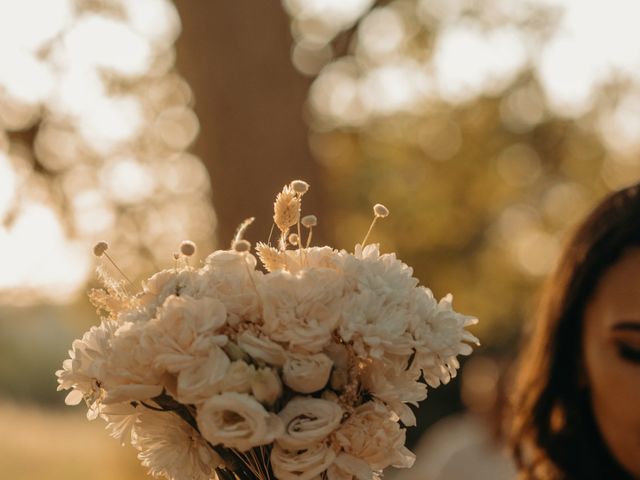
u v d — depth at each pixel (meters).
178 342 1.40
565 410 2.17
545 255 13.83
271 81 5.27
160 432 1.51
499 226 13.59
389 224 12.80
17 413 11.00
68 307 8.66
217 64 5.22
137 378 1.41
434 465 3.35
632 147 12.20
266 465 1.45
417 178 12.48
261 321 1.45
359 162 11.85
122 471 8.86
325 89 9.38
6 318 13.61
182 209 7.58
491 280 13.84
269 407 1.40
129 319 1.48
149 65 7.25
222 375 1.37
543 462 2.26
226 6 5.23
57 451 9.43
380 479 1.56
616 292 1.95
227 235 5.24
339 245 7.03
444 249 13.50
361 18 7.00
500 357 3.23
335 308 1.42
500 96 11.02
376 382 1.45
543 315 2.20
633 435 1.97
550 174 12.45
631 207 1.96
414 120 11.62
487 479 3.14
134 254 7.22
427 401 12.20
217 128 5.23
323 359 1.40
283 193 1.55
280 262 1.52
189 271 1.52
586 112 11.53
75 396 1.55
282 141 5.26
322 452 1.41
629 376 1.94
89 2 6.70
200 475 1.50
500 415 3.12
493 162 12.16
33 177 6.57
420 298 1.50
